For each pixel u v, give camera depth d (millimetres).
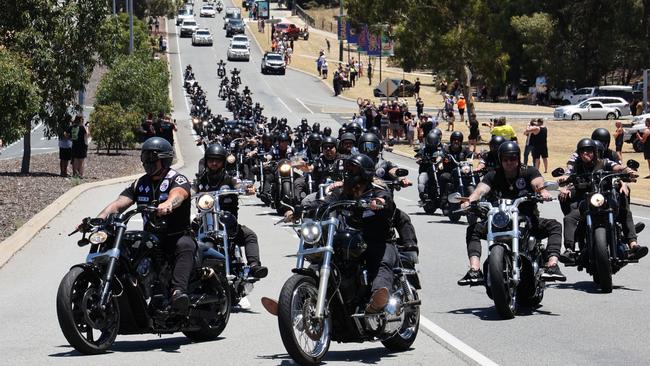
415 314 20250
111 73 109500
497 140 35500
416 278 20188
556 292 27719
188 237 20375
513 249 23219
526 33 193750
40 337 21922
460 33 126312
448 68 132250
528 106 180000
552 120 144375
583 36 194000
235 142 56531
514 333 21781
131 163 88938
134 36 173125
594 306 25297
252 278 24734
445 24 128750
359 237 18328
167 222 20297
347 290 18547
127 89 109125
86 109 147500
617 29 190250
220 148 26906
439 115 153000
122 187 66812
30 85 56625
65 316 19172
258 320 23859
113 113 97250
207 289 21469
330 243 18219
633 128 110062
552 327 22500
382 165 29609
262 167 53000
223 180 27000
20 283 30266
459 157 48562
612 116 148000
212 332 21516
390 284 18719
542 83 194000
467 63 129750
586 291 27875
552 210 54000
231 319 24031
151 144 20328
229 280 24047
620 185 27688
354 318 18516
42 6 69438
